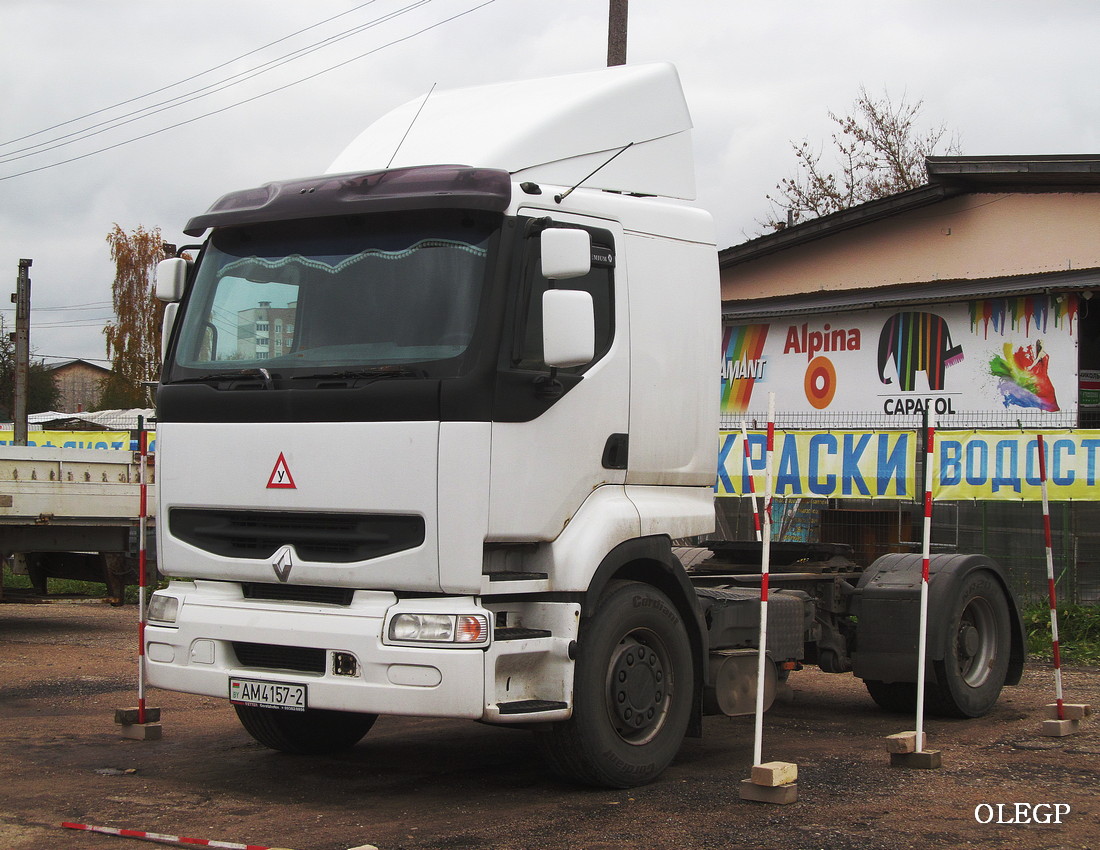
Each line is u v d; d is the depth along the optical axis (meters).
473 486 5.99
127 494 14.58
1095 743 8.20
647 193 7.49
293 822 6.09
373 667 6.03
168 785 6.88
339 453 6.21
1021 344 16.89
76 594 15.09
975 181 17.36
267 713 7.49
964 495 14.02
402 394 6.07
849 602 9.20
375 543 6.16
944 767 7.40
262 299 6.71
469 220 6.25
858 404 18.59
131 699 9.89
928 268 18.11
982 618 9.42
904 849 5.59
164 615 6.79
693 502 7.50
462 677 5.91
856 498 14.66
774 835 5.82
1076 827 5.99
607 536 6.63
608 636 6.61
